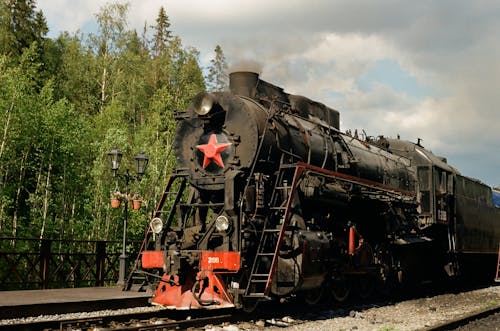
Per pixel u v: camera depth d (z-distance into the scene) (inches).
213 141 402.0
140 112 1596.9
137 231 887.7
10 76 828.6
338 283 460.1
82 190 957.2
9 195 879.7
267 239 382.0
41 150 875.4
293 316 388.8
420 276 619.2
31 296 423.8
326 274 419.8
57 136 877.2
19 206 965.8
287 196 392.5
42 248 537.3
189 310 389.1
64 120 892.0
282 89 468.8
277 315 387.5
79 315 367.2
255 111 397.7
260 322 352.5
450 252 644.1
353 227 460.8
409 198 572.1
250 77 433.4
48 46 1622.8
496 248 823.7
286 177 411.8
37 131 858.1
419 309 470.9
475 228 728.3
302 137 434.9
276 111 411.8
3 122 805.2
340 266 445.1
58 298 405.1
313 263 388.8
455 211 661.3
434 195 609.0
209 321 344.5
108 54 1530.5
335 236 460.8
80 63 1558.8
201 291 357.7
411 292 631.8
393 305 493.0
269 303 436.5
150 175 917.8
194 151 412.8
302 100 478.3
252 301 368.8
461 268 709.9
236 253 351.9
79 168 946.1
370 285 519.2
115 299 407.5
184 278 373.4
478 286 793.6
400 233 534.3
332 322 369.4
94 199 895.7
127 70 1596.9
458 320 369.4
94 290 491.5
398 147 661.3
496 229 832.3
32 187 1018.7
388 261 529.0
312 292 429.7
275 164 404.5
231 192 373.4
